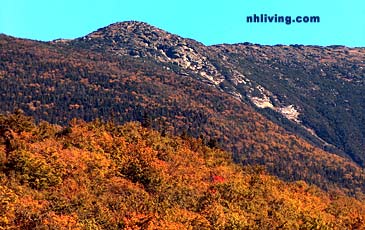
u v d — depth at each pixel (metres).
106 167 139.75
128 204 119.81
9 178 114.50
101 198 119.19
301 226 150.62
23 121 142.62
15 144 128.38
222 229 126.81
